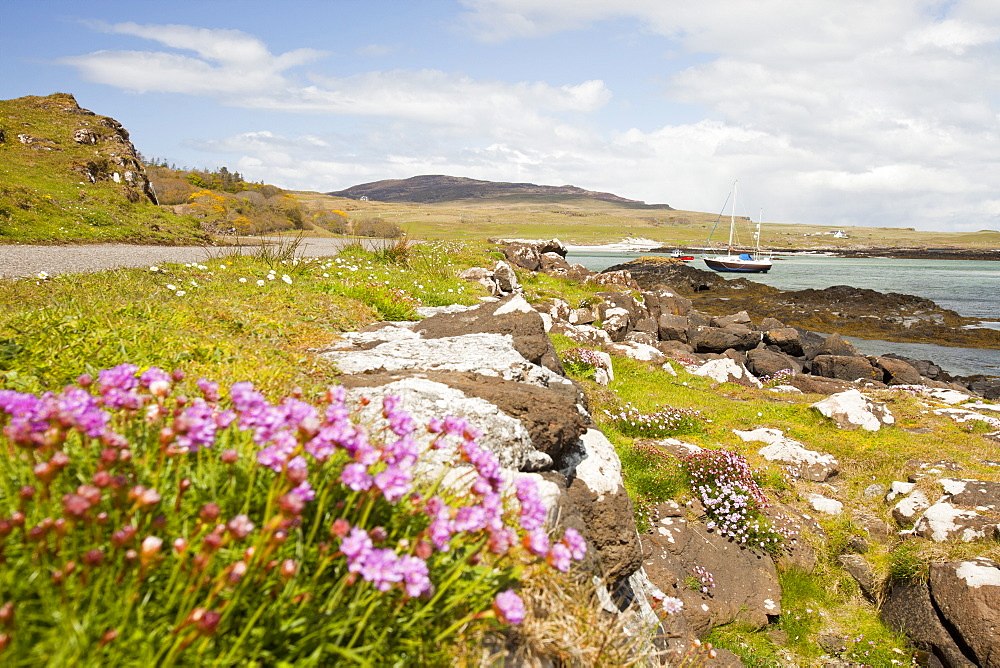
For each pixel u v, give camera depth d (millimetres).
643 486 8320
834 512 8859
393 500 2305
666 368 16719
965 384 22969
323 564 1969
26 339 4539
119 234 21719
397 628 2109
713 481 8555
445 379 4828
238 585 1864
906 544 7691
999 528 7199
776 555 7840
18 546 1807
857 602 7395
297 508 1704
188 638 1598
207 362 4734
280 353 5266
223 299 7355
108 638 1597
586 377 12711
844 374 20531
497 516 2277
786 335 25297
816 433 11641
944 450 10492
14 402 1965
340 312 8242
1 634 1444
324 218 55125
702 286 55406
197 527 1996
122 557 1818
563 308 21109
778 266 101312
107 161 32250
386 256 17984
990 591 6152
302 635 1937
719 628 6789
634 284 32156
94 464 2168
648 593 5402
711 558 7512
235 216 41969
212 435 1997
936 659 6332
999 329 36719
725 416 12656
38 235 18656
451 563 2359
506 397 4559
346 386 4598
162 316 5840
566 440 4676
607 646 2762
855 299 42969
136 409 2211
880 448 10625
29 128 32594
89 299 6484
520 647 2441
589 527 4500
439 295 13344
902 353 31250
